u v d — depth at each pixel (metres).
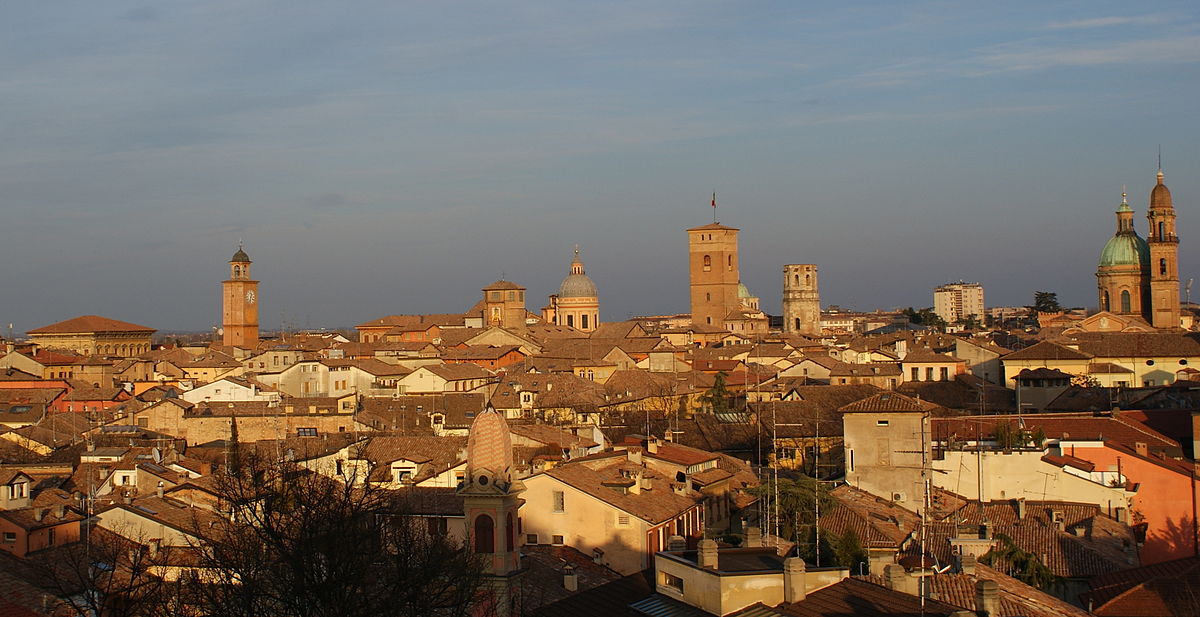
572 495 108.25
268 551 77.44
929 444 117.75
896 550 93.62
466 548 84.38
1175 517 115.31
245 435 199.00
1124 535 104.75
